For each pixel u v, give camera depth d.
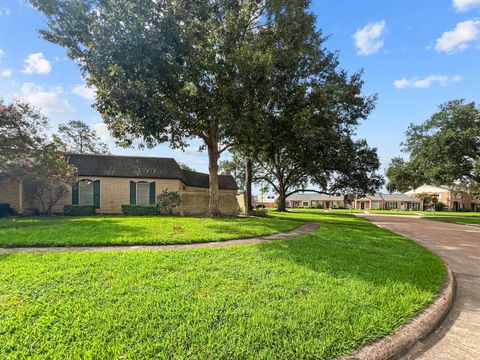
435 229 19.25
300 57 15.50
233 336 3.12
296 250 7.51
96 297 3.96
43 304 3.71
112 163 22.94
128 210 19.80
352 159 24.56
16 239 7.83
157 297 4.02
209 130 16.58
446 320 4.32
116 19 11.06
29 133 15.25
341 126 22.39
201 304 3.85
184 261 5.96
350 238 10.61
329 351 2.99
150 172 22.92
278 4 14.96
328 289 4.63
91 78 12.70
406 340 3.42
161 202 19.70
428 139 31.34
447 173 28.92
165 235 8.95
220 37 14.02
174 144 16.03
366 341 3.23
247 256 6.60
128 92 11.45
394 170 65.94
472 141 28.27
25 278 4.61
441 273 6.09
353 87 20.70
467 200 73.31
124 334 3.06
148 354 2.75
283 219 18.22
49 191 19.45
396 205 75.12
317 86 17.50
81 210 19.77
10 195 18.97
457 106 29.53
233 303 3.94
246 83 13.20
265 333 3.19
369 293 4.57
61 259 5.88
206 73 14.10
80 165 21.78
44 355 2.68
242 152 20.98
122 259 5.95
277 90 15.73
